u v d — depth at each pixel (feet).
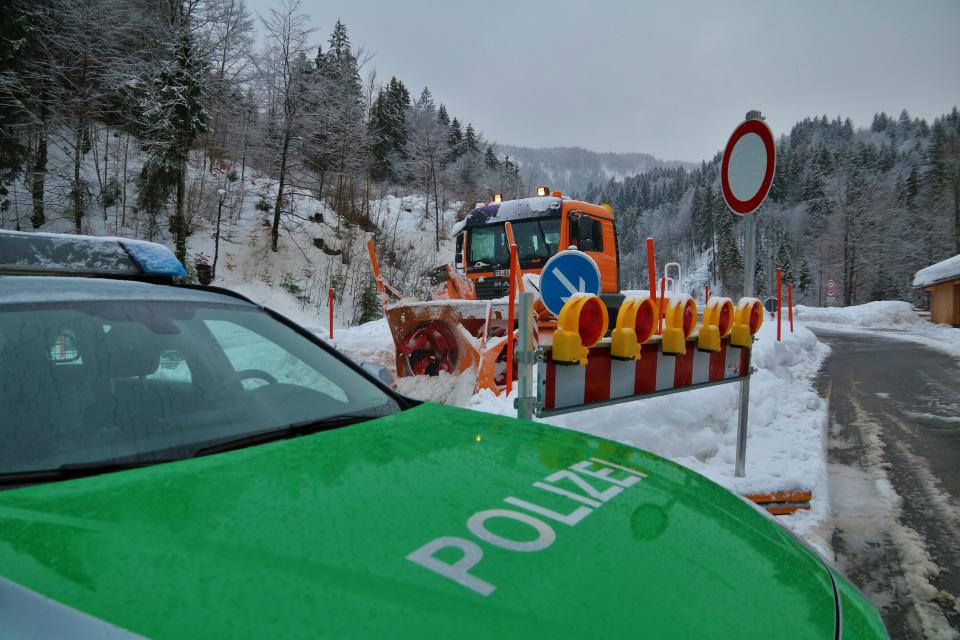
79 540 3.30
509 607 3.03
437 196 156.56
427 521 3.81
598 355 10.75
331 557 3.28
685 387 12.64
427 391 19.74
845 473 16.02
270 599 2.89
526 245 27.76
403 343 22.54
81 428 4.78
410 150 160.15
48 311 5.63
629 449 6.01
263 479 4.24
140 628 2.66
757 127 13.60
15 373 4.98
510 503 4.22
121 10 88.33
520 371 9.86
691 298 12.20
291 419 5.80
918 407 26.07
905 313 104.63
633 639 2.97
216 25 97.30
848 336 79.97
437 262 120.57
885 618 8.76
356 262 107.96
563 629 2.94
